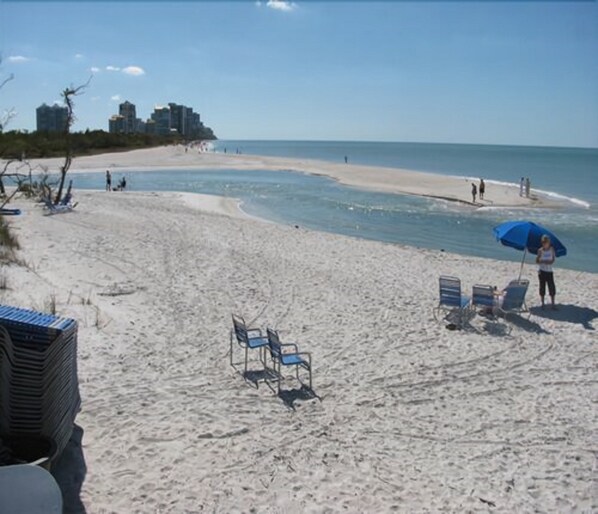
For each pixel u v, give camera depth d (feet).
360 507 18.40
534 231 42.50
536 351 33.60
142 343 32.09
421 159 386.73
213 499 18.45
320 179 179.83
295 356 27.91
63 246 56.34
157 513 17.57
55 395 18.37
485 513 18.39
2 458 17.17
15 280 40.47
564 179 204.95
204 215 88.99
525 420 24.94
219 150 552.82
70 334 19.51
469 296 45.44
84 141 310.45
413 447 22.36
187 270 50.44
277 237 71.61
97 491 18.42
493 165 308.60
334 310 40.60
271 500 18.60
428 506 18.61
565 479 20.54
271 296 43.70
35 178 157.07
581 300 45.83
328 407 25.49
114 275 46.55
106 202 100.68
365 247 67.72
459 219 101.60
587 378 29.78
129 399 25.13
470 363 31.35
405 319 38.96
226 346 32.53
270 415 24.49
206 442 21.95
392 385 28.09
